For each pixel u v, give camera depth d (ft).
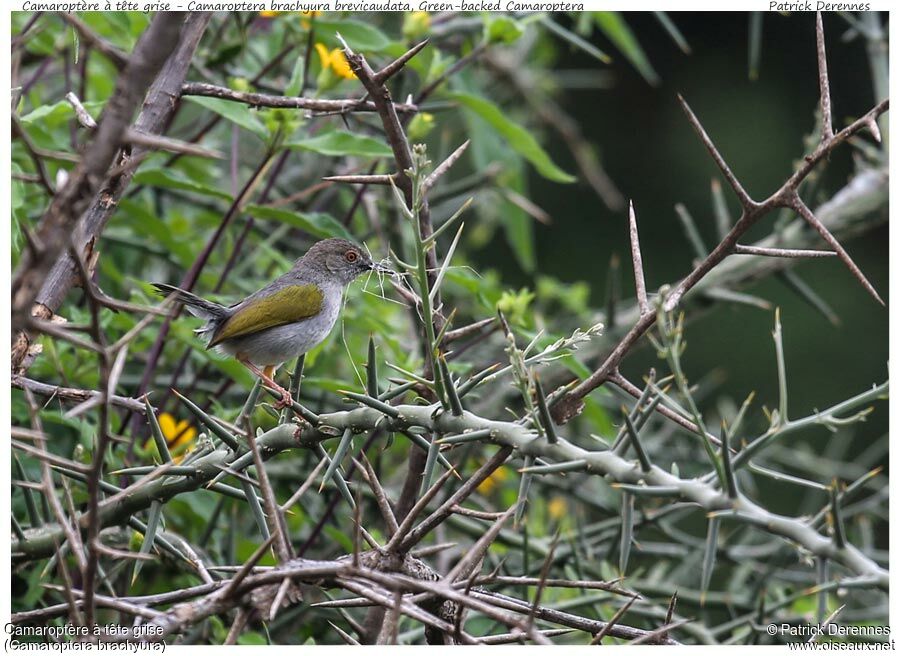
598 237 75.87
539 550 33.22
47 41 34.19
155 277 41.83
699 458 40.57
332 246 33.73
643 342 39.11
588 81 64.75
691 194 75.66
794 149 74.74
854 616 33.99
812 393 69.36
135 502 19.71
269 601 16.35
